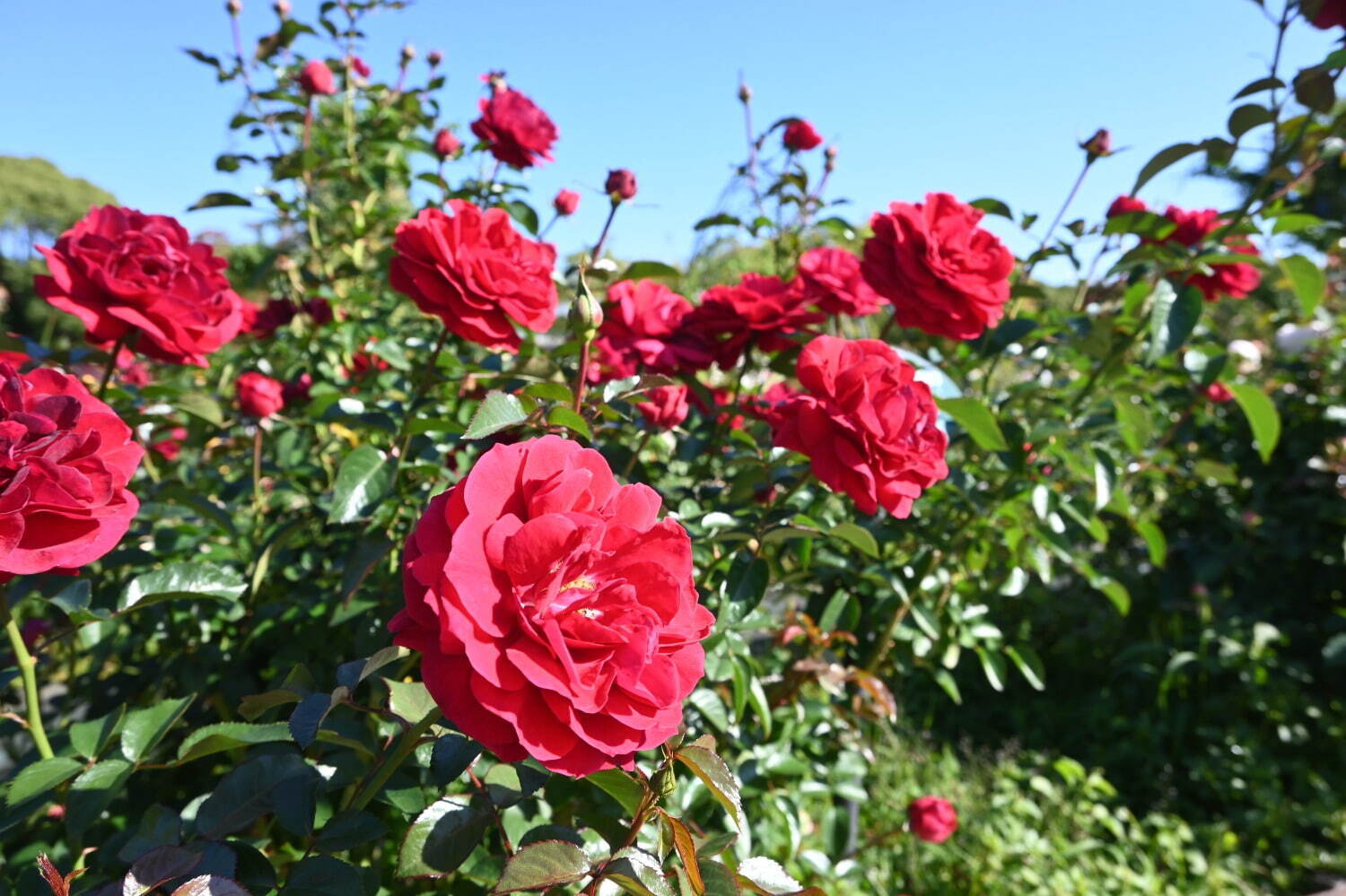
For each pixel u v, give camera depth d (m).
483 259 0.50
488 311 0.51
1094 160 0.72
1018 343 0.77
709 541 0.49
